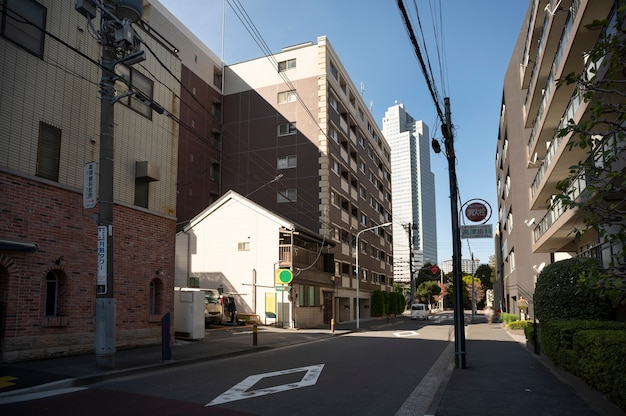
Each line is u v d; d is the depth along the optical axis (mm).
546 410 7867
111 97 11438
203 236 32656
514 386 10133
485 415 7531
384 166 62344
